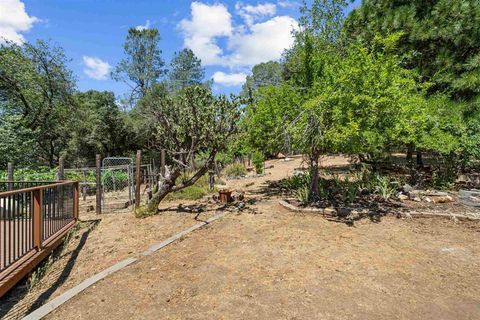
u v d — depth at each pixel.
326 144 6.27
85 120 22.86
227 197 7.77
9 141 12.91
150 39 33.69
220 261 3.98
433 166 10.72
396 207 6.50
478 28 8.53
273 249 4.36
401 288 3.22
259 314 2.74
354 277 3.47
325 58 7.76
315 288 3.21
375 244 4.54
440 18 8.88
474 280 3.40
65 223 5.49
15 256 3.71
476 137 8.12
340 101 5.74
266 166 17.14
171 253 4.34
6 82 15.81
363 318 2.67
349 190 7.47
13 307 3.11
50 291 3.42
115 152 26.16
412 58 9.48
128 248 4.69
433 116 7.45
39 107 17.23
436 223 5.55
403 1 10.10
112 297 3.11
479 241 4.64
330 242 4.63
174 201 8.38
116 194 11.22
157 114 7.11
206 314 2.76
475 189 7.70
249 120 7.66
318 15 11.47
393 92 5.62
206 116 6.70
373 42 8.01
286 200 7.48
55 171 11.87
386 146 7.71
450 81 8.81
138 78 33.00
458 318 2.68
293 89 7.91
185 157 7.16
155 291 3.22
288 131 6.55
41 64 16.91
